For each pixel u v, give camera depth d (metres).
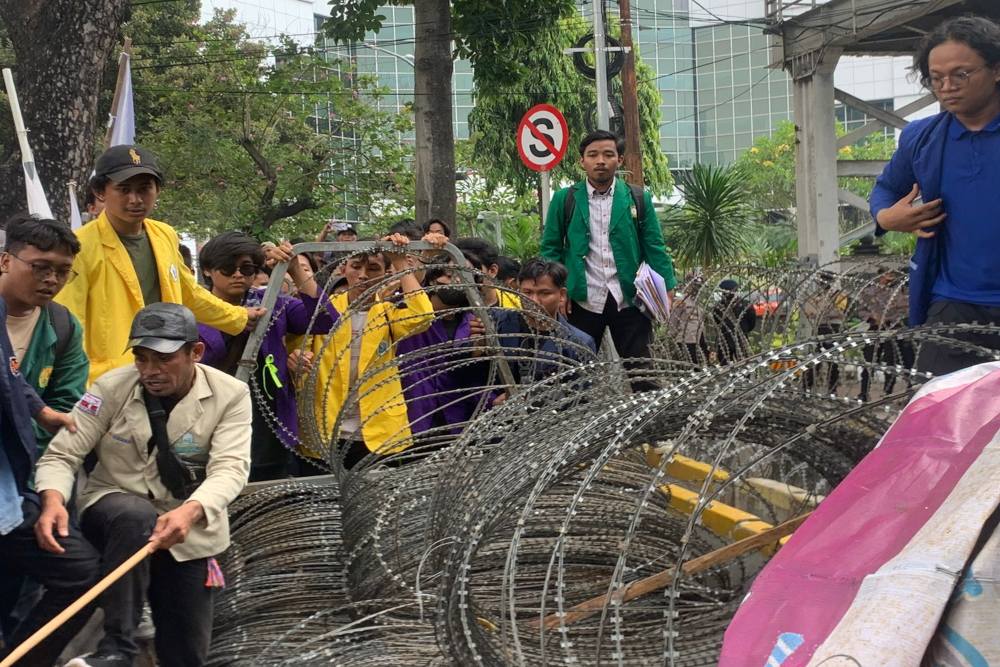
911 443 2.54
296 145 26.19
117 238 5.24
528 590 4.38
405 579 4.34
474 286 5.43
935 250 4.43
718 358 6.41
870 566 2.36
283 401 6.19
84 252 5.16
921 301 4.51
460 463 4.00
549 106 10.54
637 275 7.13
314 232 26.30
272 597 4.87
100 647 3.92
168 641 4.17
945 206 4.37
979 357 4.29
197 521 4.02
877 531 2.43
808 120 17.41
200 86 24.89
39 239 4.30
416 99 16.84
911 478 2.47
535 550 4.37
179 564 4.09
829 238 17.33
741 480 4.25
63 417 4.16
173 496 4.19
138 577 4.00
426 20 16.70
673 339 6.31
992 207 4.21
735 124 97.75
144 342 3.99
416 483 4.70
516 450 3.76
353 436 5.44
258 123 25.92
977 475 2.29
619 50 20.75
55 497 4.00
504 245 23.20
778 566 2.53
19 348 4.47
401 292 6.14
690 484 5.40
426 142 16.81
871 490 2.52
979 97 4.18
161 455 4.13
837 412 3.44
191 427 4.16
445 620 3.27
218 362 5.87
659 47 97.31
